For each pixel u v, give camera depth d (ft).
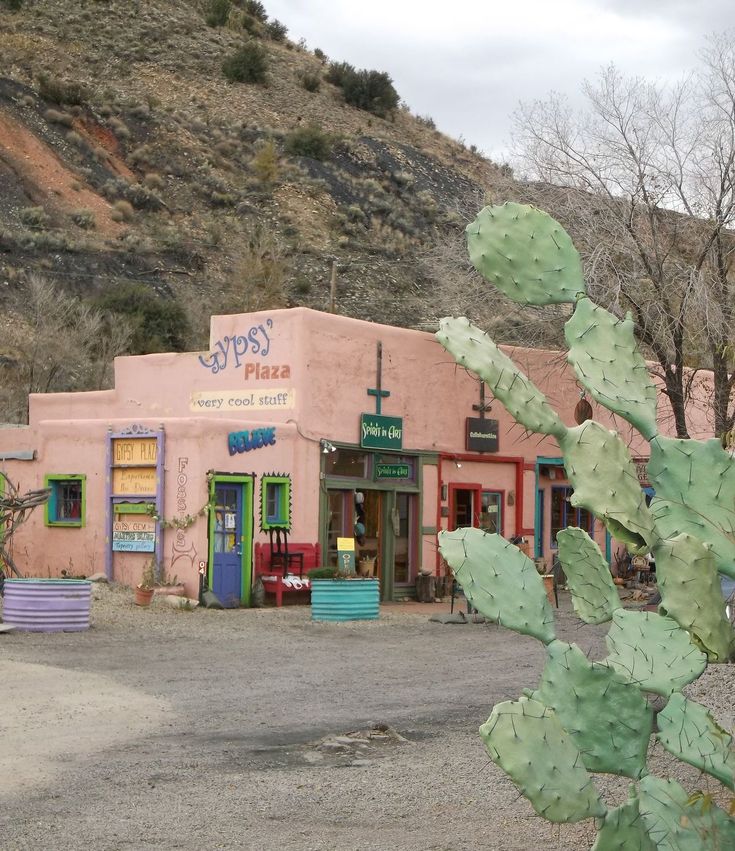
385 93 297.94
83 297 161.79
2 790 24.36
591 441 16.94
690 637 16.43
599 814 14.73
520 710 14.32
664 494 17.80
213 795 24.12
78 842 20.53
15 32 271.69
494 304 83.56
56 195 198.80
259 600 65.05
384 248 213.87
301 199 226.79
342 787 24.91
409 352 76.23
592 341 18.38
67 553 69.72
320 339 70.13
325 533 69.92
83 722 31.81
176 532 64.49
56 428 70.69
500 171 81.87
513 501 83.25
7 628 50.21
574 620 60.29
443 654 47.70
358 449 72.49
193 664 43.14
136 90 263.49
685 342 76.69
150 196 210.59
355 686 38.88
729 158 73.92
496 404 81.87
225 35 310.86
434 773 26.23
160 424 65.41
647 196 74.23
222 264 195.00
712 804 16.12
